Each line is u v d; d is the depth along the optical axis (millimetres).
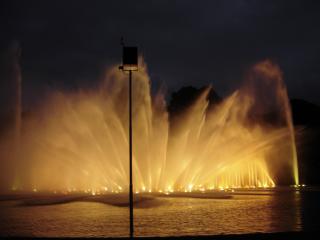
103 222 18766
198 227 16938
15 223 18781
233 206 24594
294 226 16766
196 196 31766
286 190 40156
